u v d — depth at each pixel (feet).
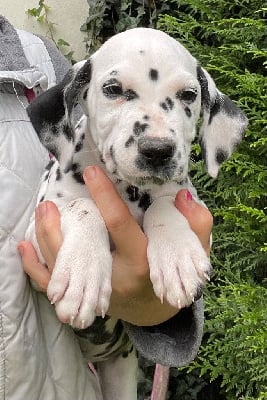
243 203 3.69
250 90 3.59
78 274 2.14
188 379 4.11
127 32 2.45
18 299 2.37
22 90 2.60
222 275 3.67
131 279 2.27
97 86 2.42
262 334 3.14
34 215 2.41
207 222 2.33
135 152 2.23
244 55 3.87
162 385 3.33
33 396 2.40
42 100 2.48
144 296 2.31
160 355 2.48
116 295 2.29
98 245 2.20
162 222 2.29
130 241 2.25
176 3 4.40
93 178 2.30
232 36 3.80
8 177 2.46
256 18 3.88
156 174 2.22
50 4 5.33
